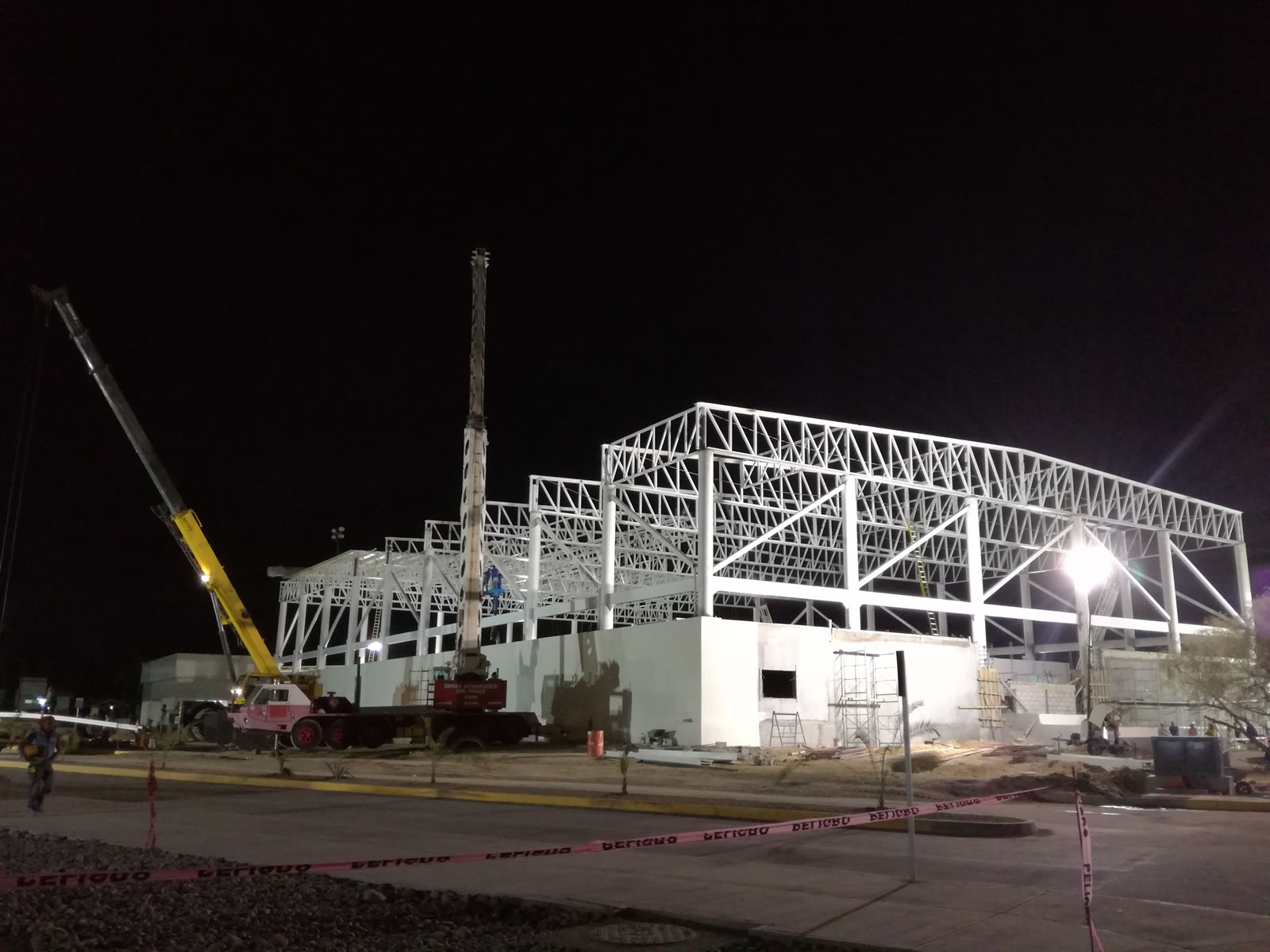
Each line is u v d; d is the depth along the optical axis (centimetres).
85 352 4044
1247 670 3888
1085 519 5794
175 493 4100
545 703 4916
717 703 3938
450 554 6431
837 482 4922
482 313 4656
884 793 2172
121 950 784
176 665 8488
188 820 1644
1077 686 5266
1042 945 805
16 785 2358
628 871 1145
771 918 898
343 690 7031
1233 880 1123
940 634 6306
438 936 831
